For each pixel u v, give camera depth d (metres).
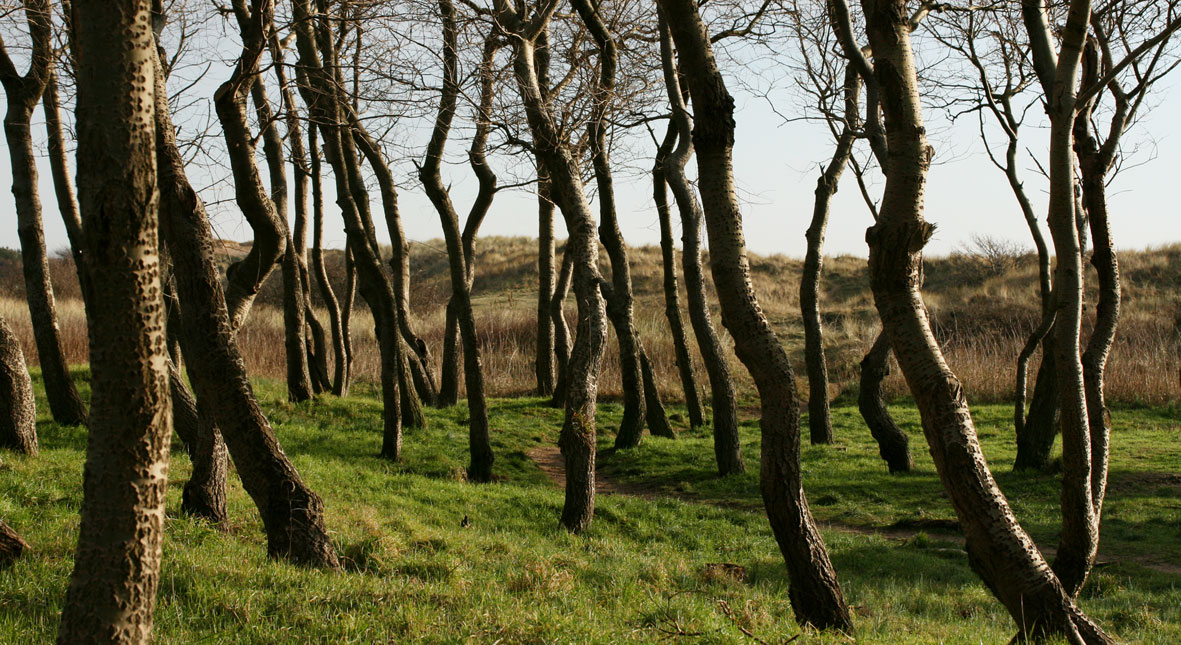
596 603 6.70
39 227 15.36
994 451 18.67
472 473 15.81
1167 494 14.47
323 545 7.23
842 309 41.12
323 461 15.07
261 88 19.31
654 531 12.34
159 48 9.09
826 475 16.69
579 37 15.80
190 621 5.25
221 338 7.30
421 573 7.26
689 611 6.45
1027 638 5.14
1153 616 8.30
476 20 12.20
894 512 14.25
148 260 3.24
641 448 19.44
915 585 9.74
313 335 23.61
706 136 6.31
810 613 6.46
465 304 15.91
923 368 5.30
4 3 12.25
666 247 21.72
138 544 3.28
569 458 12.21
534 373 30.88
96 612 3.21
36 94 14.08
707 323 17.09
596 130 14.29
